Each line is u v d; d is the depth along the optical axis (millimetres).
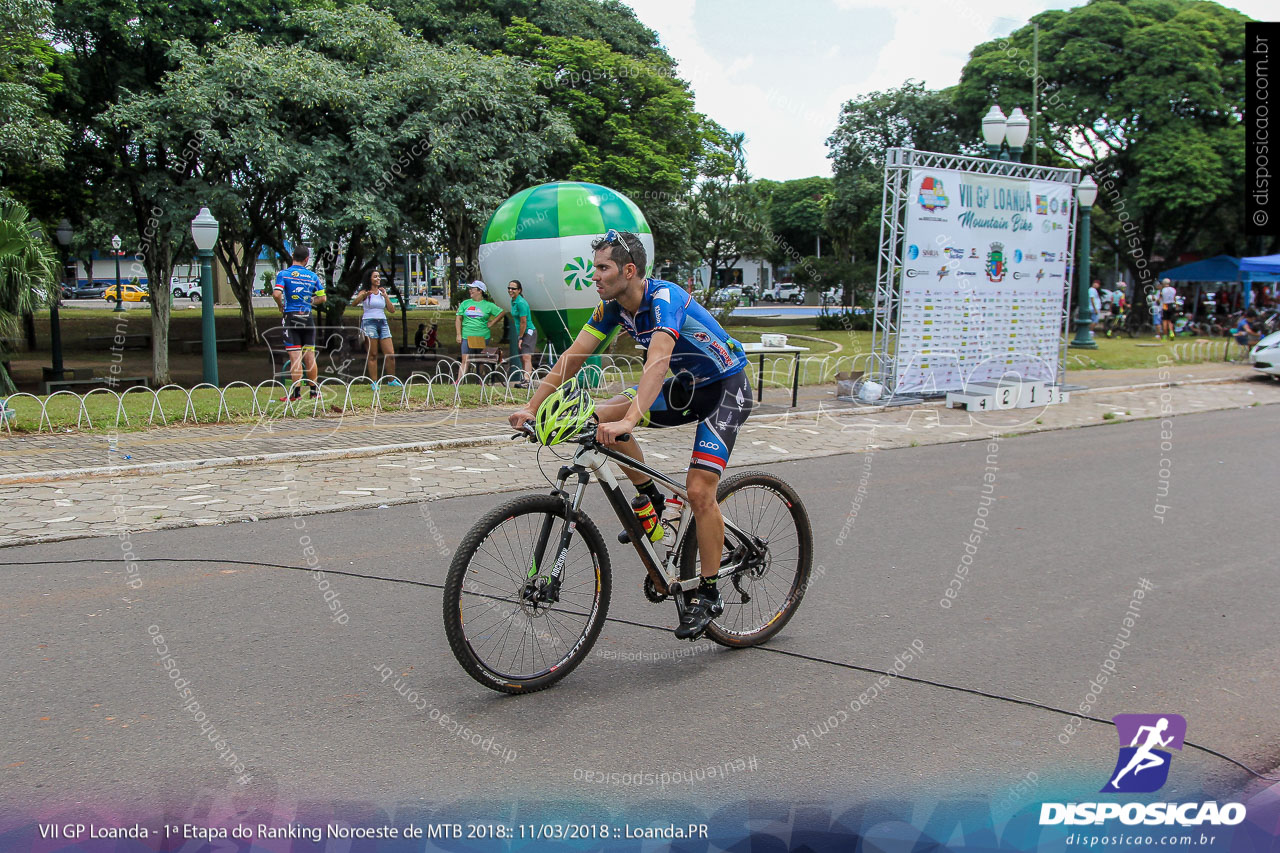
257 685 3385
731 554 3867
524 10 22219
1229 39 24625
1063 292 13539
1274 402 13406
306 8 16828
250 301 24094
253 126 13758
